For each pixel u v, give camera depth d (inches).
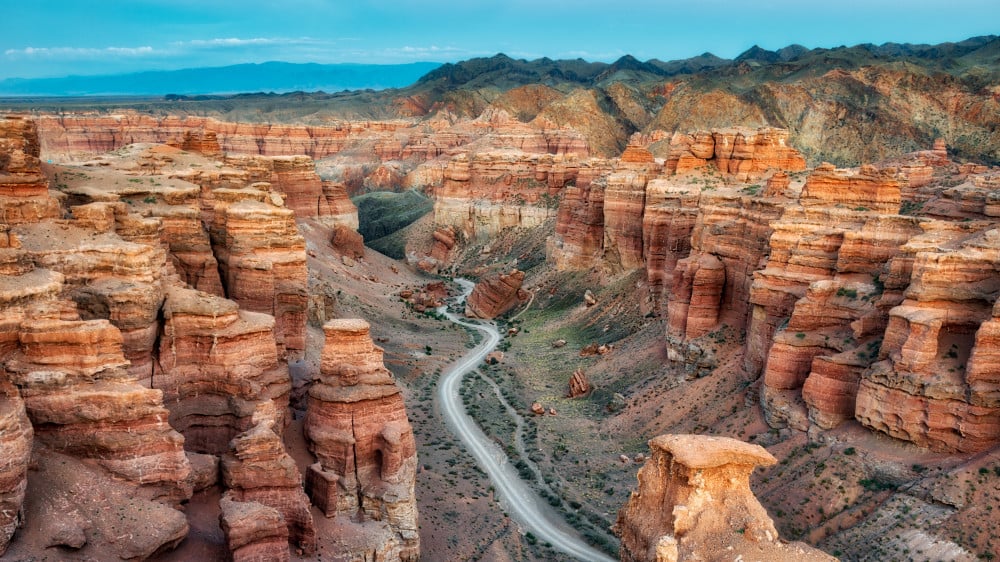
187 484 1467.8
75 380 1422.2
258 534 1384.1
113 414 1417.3
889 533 1777.8
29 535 1225.4
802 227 2591.0
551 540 2080.5
